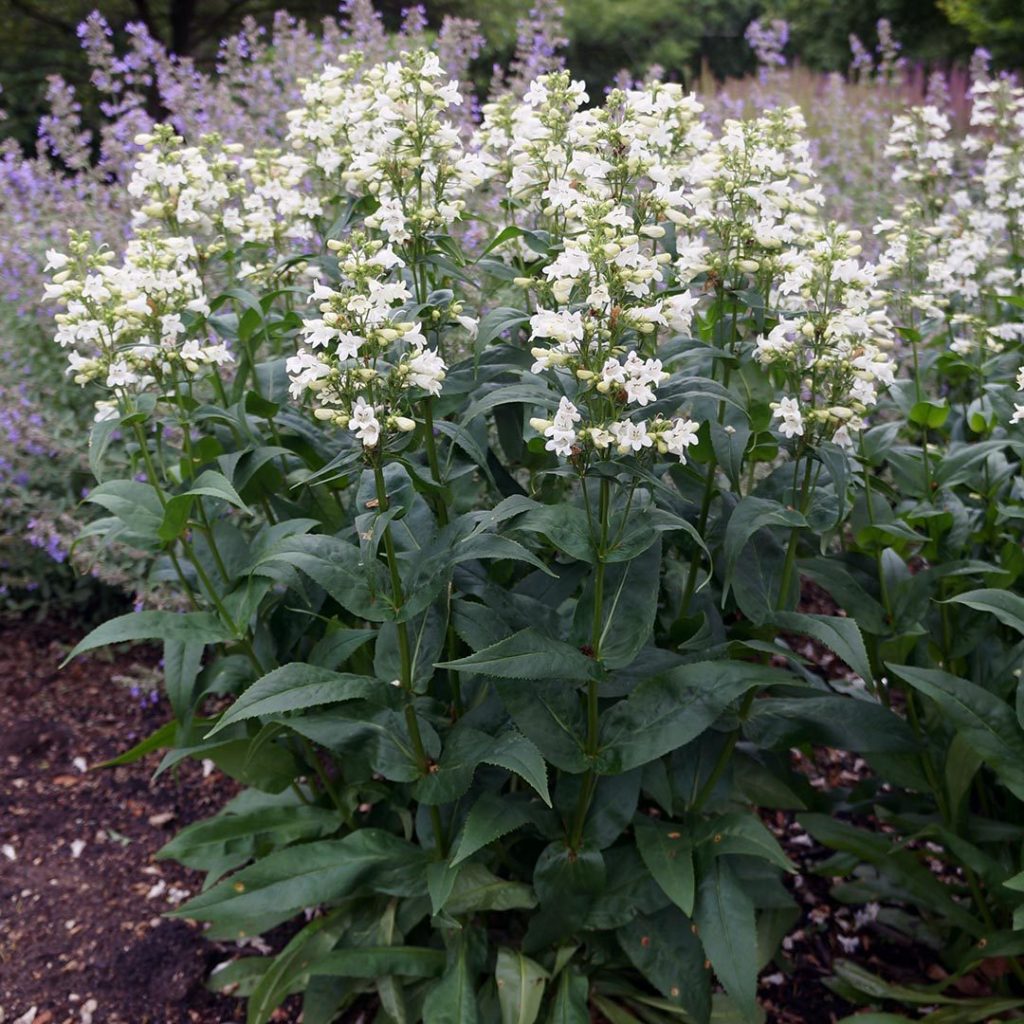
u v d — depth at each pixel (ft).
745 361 11.01
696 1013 9.67
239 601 10.48
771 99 31.48
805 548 12.25
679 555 12.67
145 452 10.16
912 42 54.39
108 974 11.88
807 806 11.78
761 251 10.63
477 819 9.11
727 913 9.40
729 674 9.31
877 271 12.82
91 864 13.58
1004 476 12.08
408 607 8.84
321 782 12.40
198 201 12.39
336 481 11.84
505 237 11.35
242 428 11.68
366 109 11.14
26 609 19.20
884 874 12.14
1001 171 14.65
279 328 11.68
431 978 10.68
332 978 10.85
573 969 10.31
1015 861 11.18
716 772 10.62
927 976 11.60
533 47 21.84
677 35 62.28
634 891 10.09
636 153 9.92
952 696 9.34
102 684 17.43
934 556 11.93
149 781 15.20
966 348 12.85
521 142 11.32
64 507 17.72
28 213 20.63
